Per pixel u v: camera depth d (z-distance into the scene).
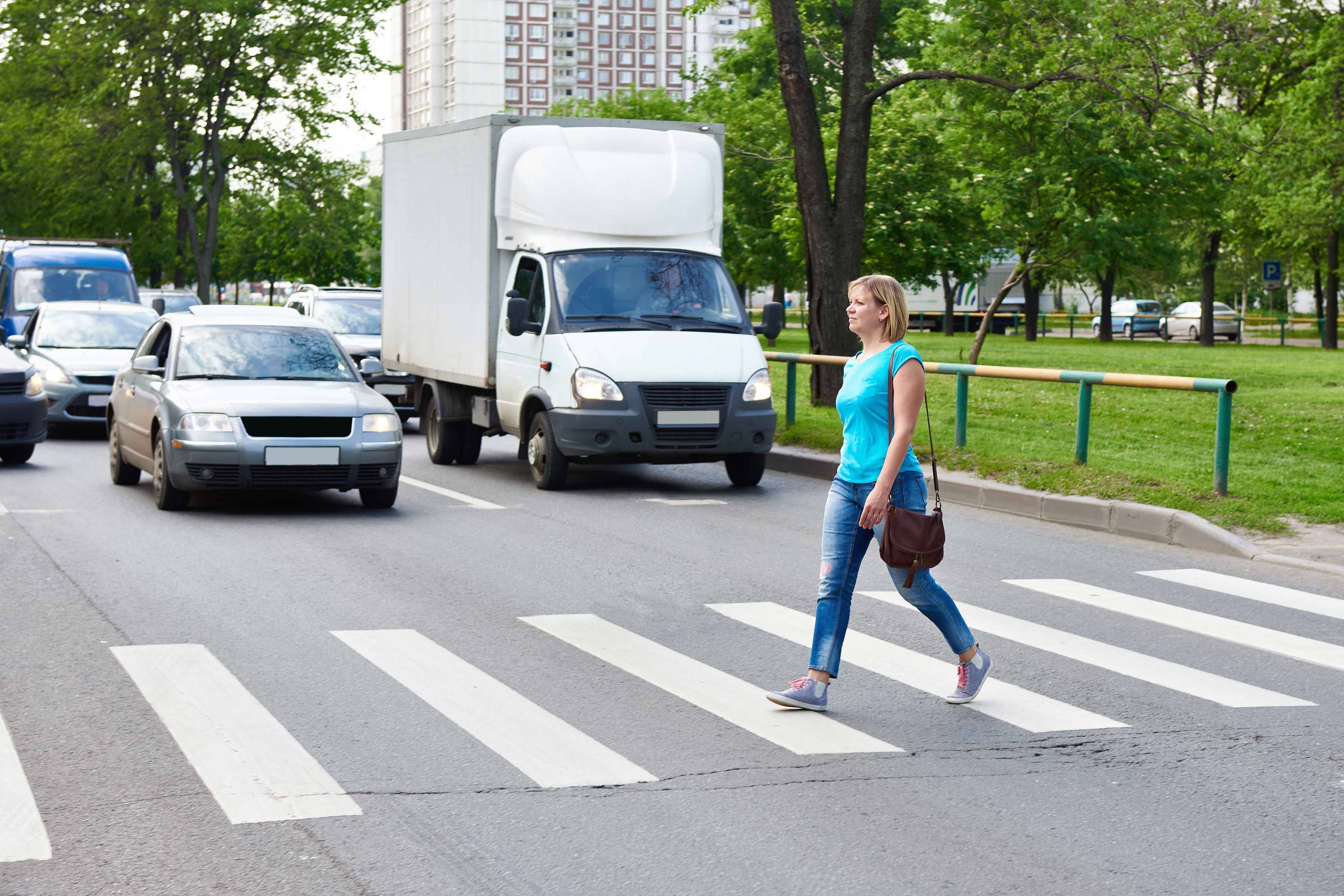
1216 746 5.80
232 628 7.74
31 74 49.44
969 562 10.23
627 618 8.15
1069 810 4.99
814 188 19.30
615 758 5.54
